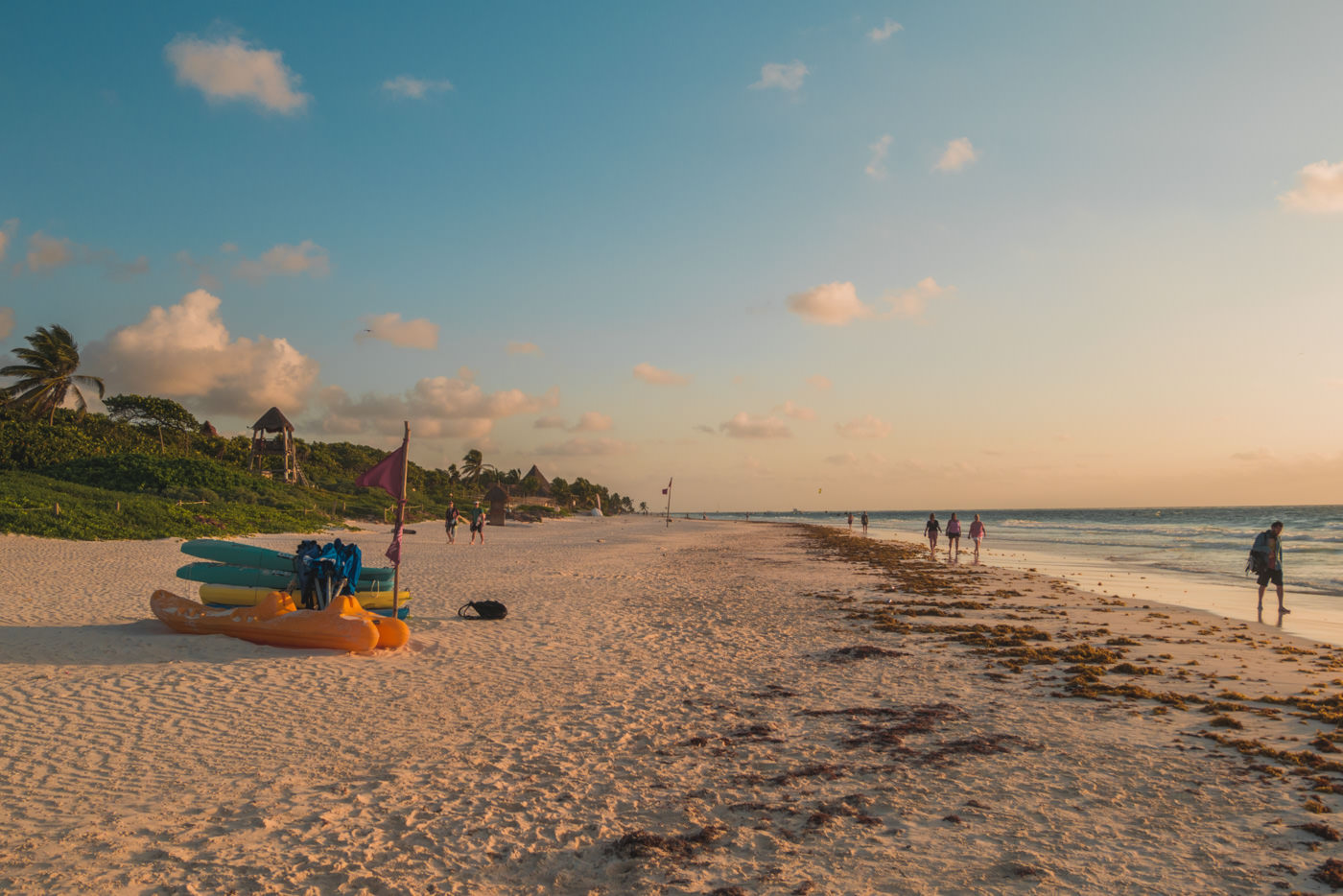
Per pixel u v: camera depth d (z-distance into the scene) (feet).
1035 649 37.09
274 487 156.04
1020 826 16.49
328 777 19.52
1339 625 46.73
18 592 46.37
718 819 17.04
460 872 14.46
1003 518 491.31
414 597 53.16
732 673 32.04
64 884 13.69
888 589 65.21
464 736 23.09
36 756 20.36
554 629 41.75
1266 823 16.51
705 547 132.16
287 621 33.50
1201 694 28.48
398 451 37.63
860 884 13.92
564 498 470.39
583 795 18.44
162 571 60.39
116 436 177.27
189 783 18.92
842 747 22.13
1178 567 94.27
